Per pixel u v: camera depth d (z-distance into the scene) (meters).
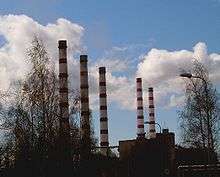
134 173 73.38
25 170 48.53
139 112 103.88
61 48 78.12
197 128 58.62
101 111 91.44
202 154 66.31
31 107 50.06
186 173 31.11
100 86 92.62
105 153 83.81
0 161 48.88
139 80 104.69
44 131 49.31
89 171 55.16
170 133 72.81
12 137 49.31
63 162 49.47
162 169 72.06
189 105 59.75
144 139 74.25
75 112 53.56
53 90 52.16
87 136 56.44
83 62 87.25
